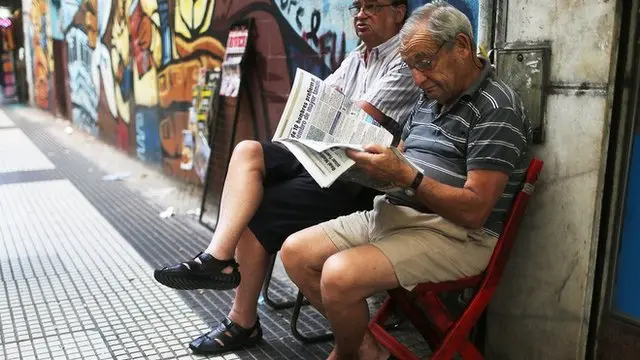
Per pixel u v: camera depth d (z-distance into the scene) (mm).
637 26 1897
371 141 2029
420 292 2051
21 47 15766
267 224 2449
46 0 11742
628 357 2049
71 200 5410
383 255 1962
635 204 1994
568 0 2016
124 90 7160
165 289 3344
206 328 2863
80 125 9758
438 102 2096
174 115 5660
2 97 17453
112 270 3666
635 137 1966
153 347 2684
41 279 3518
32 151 8172
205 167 4867
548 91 2117
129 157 7199
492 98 1952
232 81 4234
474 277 2074
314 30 3512
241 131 4371
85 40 8914
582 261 2090
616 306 2078
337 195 2477
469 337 2541
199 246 4102
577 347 2146
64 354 2629
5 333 2834
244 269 2549
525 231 2258
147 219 4773
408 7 2734
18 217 4867
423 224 2057
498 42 2262
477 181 1911
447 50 1922
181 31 5320
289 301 3117
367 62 2713
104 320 2969
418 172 1867
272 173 2529
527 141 2029
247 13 4176
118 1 7102
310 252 2195
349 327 2043
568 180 2094
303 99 2039
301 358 2586
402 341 2723
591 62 1976
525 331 2314
